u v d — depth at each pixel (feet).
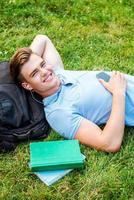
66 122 6.47
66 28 9.05
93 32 8.96
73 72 6.95
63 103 6.58
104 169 6.24
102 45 8.60
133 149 6.52
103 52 8.43
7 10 9.45
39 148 6.37
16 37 8.80
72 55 8.36
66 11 9.50
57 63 7.28
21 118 6.68
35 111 6.82
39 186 6.09
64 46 8.56
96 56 8.34
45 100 6.69
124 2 9.77
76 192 5.98
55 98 6.64
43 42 7.45
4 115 6.57
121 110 6.40
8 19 9.23
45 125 6.78
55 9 9.57
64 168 6.20
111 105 6.58
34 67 6.51
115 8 9.62
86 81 6.72
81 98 6.55
